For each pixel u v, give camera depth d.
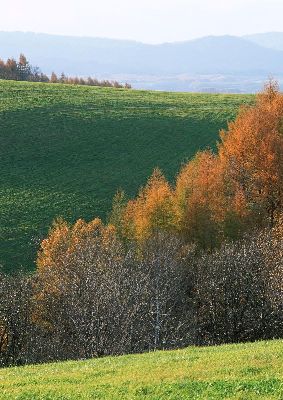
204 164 59.22
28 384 21.12
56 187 84.00
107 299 40.41
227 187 54.97
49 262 50.75
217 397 17.55
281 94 59.56
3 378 23.08
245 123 56.53
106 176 88.81
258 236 48.19
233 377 19.48
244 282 44.75
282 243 45.69
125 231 58.19
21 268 61.94
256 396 17.44
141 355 27.48
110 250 50.28
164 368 22.16
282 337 42.94
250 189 55.16
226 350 26.27
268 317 43.47
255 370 20.31
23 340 43.53
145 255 50.28
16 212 75.00
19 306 44.53
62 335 42.28
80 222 60.16
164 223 55.03
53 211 76.25
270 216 54.25
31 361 40.91
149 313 42.97
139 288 42.62
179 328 44.00
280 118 56.97
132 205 60.59
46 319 44.53
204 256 49.50
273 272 43.72
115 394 18.70
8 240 68.12
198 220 53.88
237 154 55.59
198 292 46.94
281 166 53.88
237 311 44.44
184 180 57.88
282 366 20.67
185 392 18.33
